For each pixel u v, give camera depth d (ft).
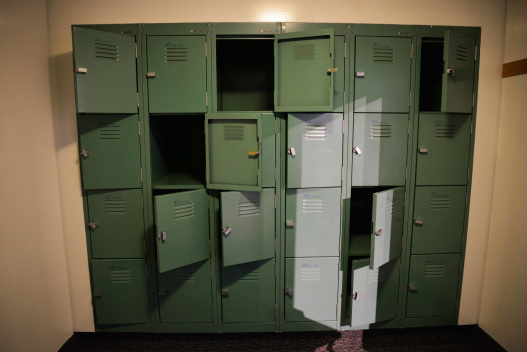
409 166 6.32
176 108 6.04
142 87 5.98
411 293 6.69
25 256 5.29
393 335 6.94
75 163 6.25
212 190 6.24
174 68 5.96
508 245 6.15
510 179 6.13
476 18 6.31
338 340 6.77
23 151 5.32
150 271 6.44
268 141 6.04
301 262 6.43
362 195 8.04
